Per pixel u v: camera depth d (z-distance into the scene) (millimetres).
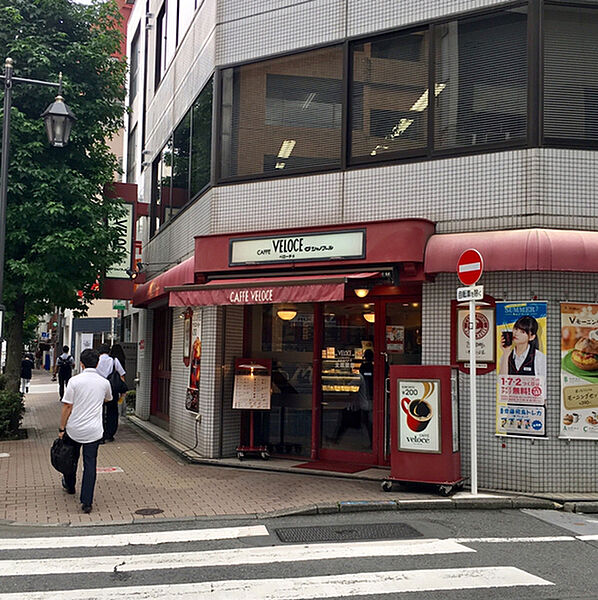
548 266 8273
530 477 8555
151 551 6289
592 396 8680
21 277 14188
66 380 22703
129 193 16703
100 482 9375
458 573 5621
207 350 11320
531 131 8945
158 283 13367
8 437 13352
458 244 8883
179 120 14625
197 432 11547
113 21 15859
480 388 8984
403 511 7926
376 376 10484
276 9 11281
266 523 7355
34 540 6641
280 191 10836
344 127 10359
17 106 14227
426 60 9898
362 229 9508
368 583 5355
